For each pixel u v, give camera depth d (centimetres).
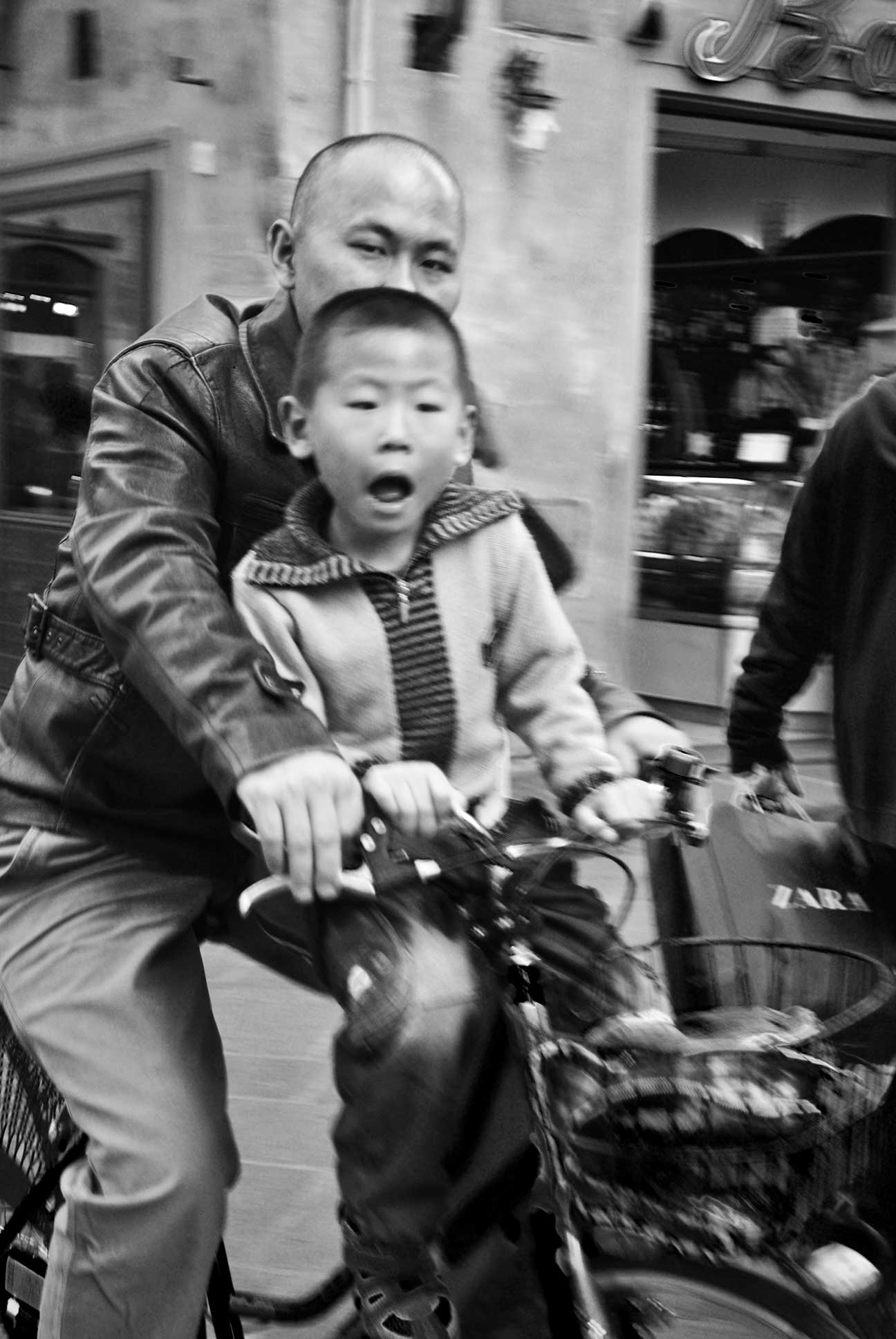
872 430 279
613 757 195
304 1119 373
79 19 719
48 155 732
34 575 750
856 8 807
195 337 207
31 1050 204
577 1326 181
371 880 170
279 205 657
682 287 1014
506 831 193
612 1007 179
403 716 193
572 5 729
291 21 653
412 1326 184
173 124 683
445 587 195
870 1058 195
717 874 266
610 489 768
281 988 459
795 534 298
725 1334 179
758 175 1058
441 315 183
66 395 727
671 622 866
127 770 207
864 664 278
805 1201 166
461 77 702
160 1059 196
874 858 275
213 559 196
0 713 221
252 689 177
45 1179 215
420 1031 172
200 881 213
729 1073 167
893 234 995
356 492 183
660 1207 163
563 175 739
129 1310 190
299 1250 315
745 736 313
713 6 769
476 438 230
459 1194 184
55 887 210
